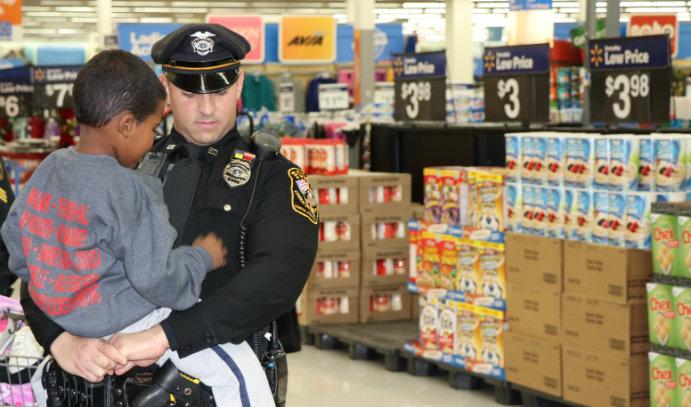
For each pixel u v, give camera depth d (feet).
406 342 19.12
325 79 37.58
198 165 6.76
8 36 43.86
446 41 57.36
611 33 21.22
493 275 16.70
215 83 6.65
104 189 5.62
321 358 20.58
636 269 14.02
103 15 50.65
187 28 6.63
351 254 21.66
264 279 6.19
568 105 25.29
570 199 14.99
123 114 5.83
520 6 30.73
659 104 18.07
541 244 15.48
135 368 6.34
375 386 18.16
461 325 17.51
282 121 34.63
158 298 5.67
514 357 16.26
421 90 24.53
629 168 14.07
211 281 6.48
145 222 5.70
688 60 41.11
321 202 21.38
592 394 14.67
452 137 22.53
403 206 22.12
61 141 37.81
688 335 13.04
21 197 5.88
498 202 16.47
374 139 25.04
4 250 9.63
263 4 72.74
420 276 18.52
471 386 17.83
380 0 67.36
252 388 6.31
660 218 13.32
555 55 29.50
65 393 6.55
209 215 6.54
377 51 50.16
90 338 5.86
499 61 21.84
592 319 14.61
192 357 6.15
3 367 8.28
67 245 5.62
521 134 15.90
